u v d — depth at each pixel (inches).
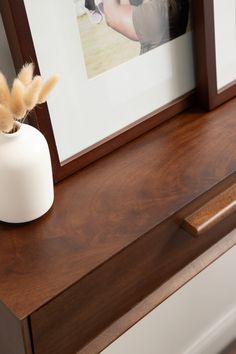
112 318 31.0
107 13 30.2
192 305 48.9
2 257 28.4
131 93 33.4
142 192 31.3
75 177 32.5
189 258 33.5
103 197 31.1
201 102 36.7
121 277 29.8
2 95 26.1
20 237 29.2
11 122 26.0
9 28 27.4
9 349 30.2
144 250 30.0
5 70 30.6
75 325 29.0
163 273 32.3
